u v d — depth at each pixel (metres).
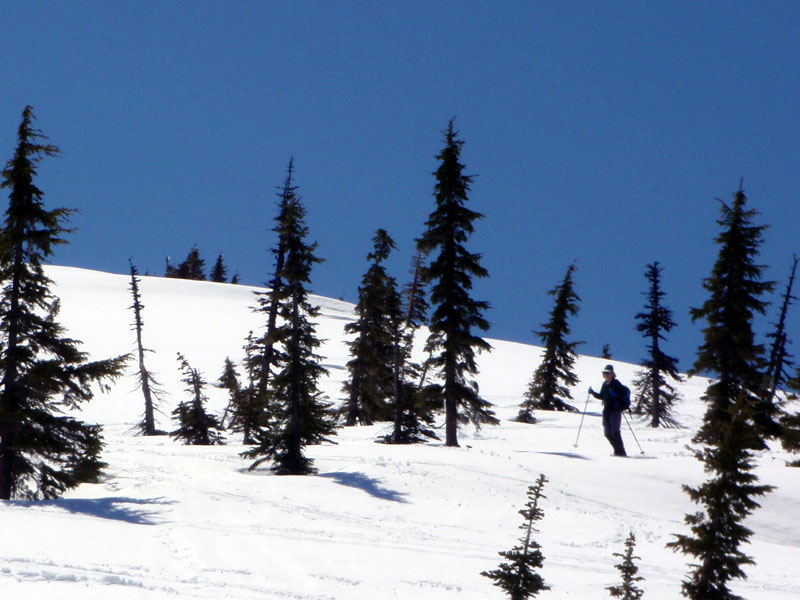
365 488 37.47
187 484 36.25
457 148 52.38
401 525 32.41
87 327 123.81
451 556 27.33
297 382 41.03
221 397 89.69
